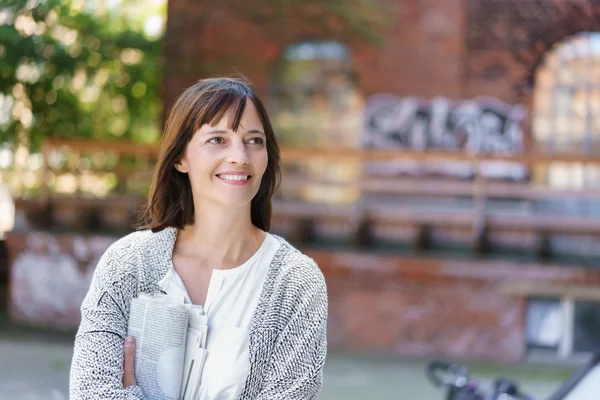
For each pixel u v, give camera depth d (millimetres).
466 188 10852
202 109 2127
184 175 2277
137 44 12523
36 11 11273
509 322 9508
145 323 2072
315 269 2201
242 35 12938
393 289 9695
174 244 2234
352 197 12961
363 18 12906
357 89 13234
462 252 10188
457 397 4469
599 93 12852
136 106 13242
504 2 12734
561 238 10125
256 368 2082
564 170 12609
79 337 2096
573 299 9484
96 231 10891
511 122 12742
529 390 8117
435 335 9641
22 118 12086
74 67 11836
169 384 2057
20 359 8523
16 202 10938
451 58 12844
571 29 12695
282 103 13461
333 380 8227
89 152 12359
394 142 12977
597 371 3342
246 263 2170
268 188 2352
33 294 10375
